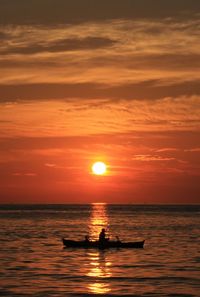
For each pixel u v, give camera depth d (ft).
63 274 228.02
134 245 326.24
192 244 358.43
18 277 220.02
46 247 333.42
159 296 186.70
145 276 224.12
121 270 239.91
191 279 217.77
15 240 383.65
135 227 554.87
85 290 195.11
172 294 189.78
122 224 614.34
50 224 604.90
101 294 189.16
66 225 584.40
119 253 302.45
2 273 229.86
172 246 344.28
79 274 228.02
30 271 235.20
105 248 322.34
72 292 191.93
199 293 191.42
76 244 327.26
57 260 271.90
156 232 477.36
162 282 211.00
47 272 232.53
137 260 273.54
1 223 622.95
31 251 311.06
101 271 236.22
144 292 192.75
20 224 603.26
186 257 286.25
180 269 242.99
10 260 270.67
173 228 540.52
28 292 191.31
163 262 266.16
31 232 467.52
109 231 487.20
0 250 316.40
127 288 199.00
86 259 276.41
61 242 367.04
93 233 458.50
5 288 197.77
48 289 196.34
